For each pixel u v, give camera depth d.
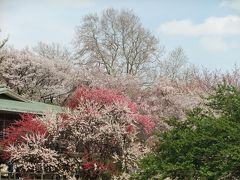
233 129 12.15
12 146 20.31
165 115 34.25
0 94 29.84
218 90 13.71
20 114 27.06
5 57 42.53
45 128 20.75
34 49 55.44
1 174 22.25
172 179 12.70
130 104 24.55
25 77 42.69
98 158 20.33
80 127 20.42
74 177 19.58
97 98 25.98
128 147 20.62
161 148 13.24
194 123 13.29
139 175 13.38
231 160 11.80
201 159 12.42
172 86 39.09
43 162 19.91
